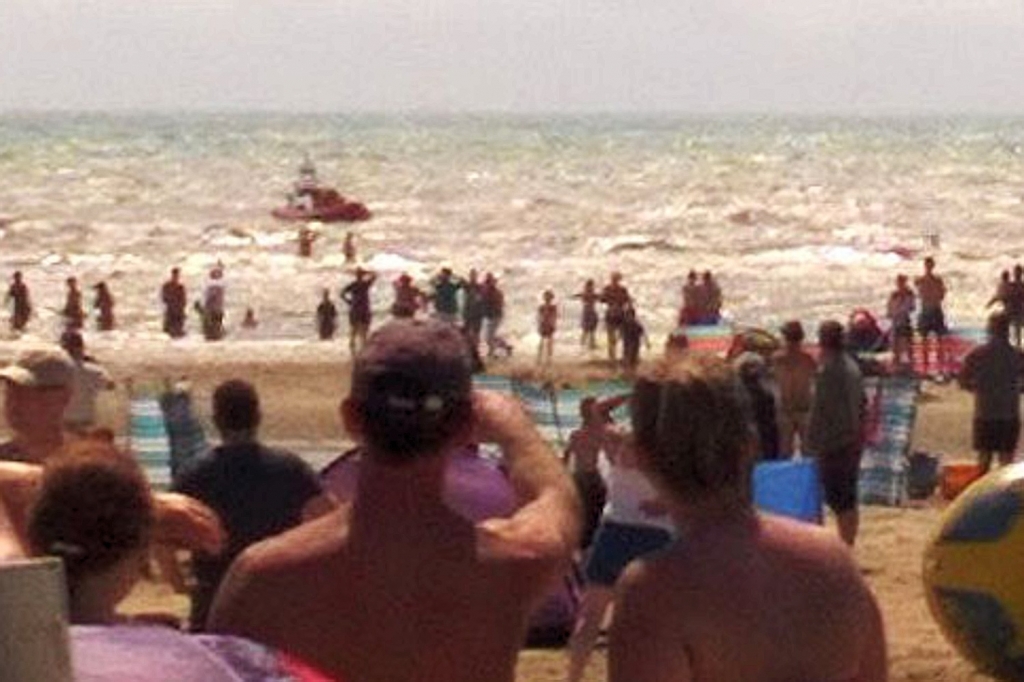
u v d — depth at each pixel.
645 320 113.69
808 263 144.38
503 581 9.11
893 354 80.62
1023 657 18.45
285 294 122.44
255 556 9.19
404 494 9.12
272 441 60.72
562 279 131.50
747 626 9.42
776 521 9.74
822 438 37.22
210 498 18.27
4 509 9.07
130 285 127.56
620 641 9.57
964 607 18.56
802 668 9.48
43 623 6.48
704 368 9.64
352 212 184.88
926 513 45.09
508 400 9.99
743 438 9.61
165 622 9.18
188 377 80.31
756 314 115.56
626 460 23.22
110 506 8.68
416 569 9.06
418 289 104.25
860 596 9.66
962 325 100.38
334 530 9.17
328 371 82.50
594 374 83.88
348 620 9.02
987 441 48.22
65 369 16.17
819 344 37.94
